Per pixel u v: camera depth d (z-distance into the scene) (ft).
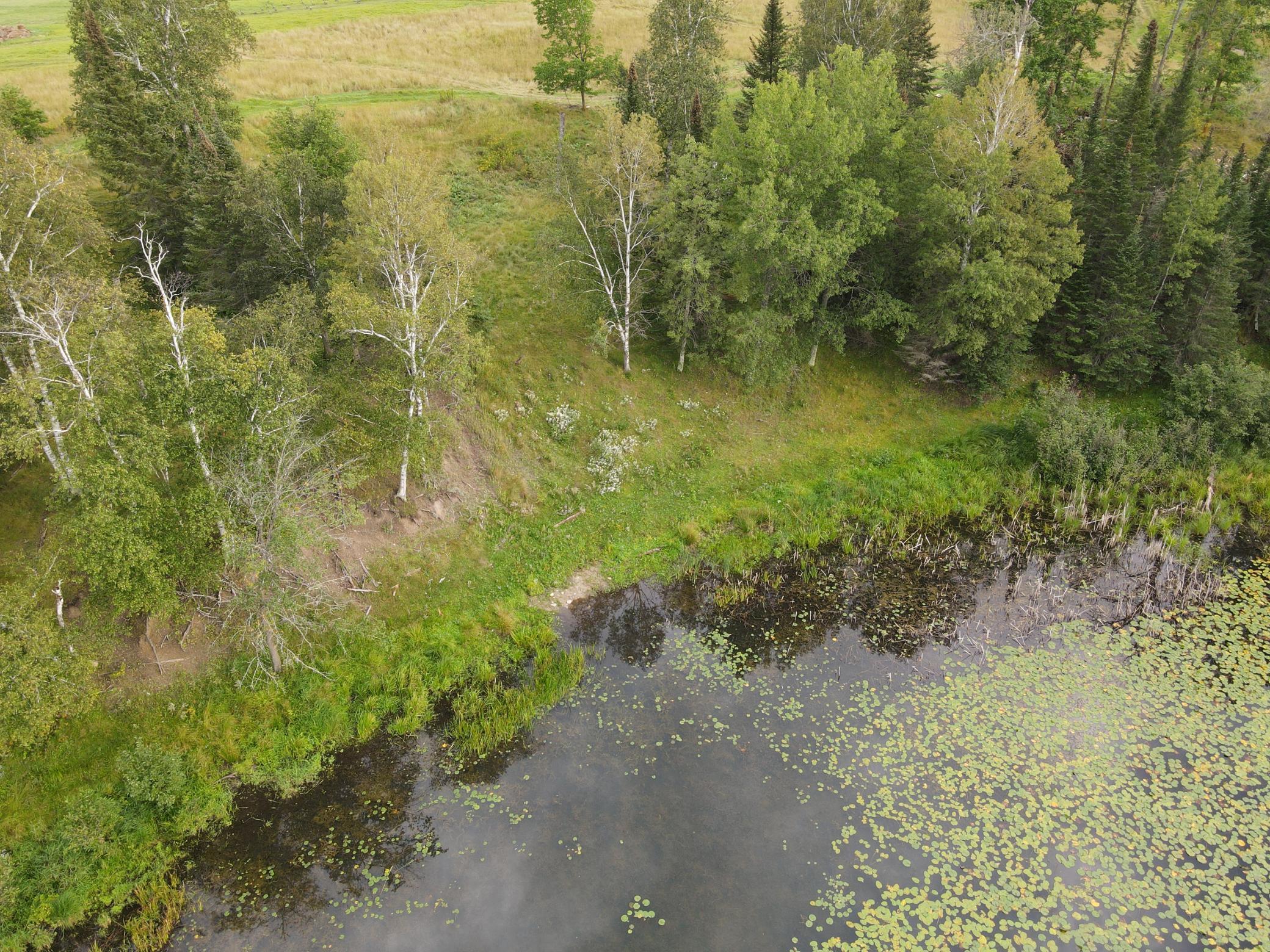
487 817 69.41
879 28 160.86
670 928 59.11
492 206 155.22
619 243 119.85
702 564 103.55
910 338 136.46
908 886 61.82
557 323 130.52
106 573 67.31
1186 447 120.78
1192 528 108.47
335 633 86.79
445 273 101.04
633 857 65.00
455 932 59.47
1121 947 56.95
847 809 68.90
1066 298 136.56
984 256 123.13
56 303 69.87
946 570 102.83
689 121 137.39
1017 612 94.63
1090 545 107.55
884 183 125.70
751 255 117.70
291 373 78.13
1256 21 188.44
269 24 238.48
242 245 110.32
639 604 97.66
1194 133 151.64
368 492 98.22
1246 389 121.19
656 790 71.51
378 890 63.16
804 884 62.23
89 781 70.08
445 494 103.60
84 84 116.37
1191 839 65.16
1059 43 177.78
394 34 230.48
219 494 72.28
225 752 73.97
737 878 62.90
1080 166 144.97
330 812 70.44
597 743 77.05
